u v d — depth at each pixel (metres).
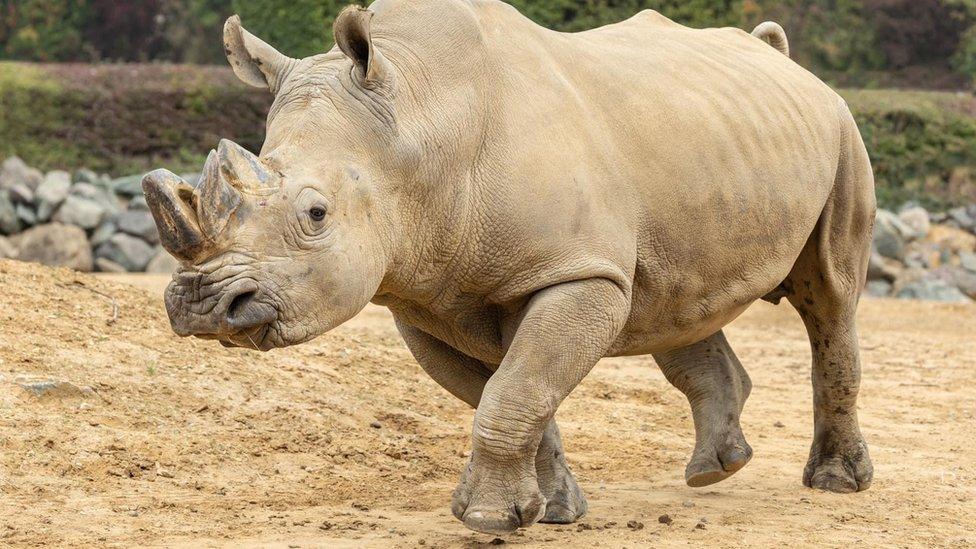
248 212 12.66
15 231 52.09
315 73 13.84
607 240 14.79
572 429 23.27
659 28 18.14
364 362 24.67
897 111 65.19
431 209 14.13
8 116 60.25
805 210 17.41
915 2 105.12
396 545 14.31
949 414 27.28
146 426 18.17
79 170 56.22
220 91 62.22
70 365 19.38
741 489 19.14
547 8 60.56
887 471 20.92
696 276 16.27
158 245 51.97
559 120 14.91
